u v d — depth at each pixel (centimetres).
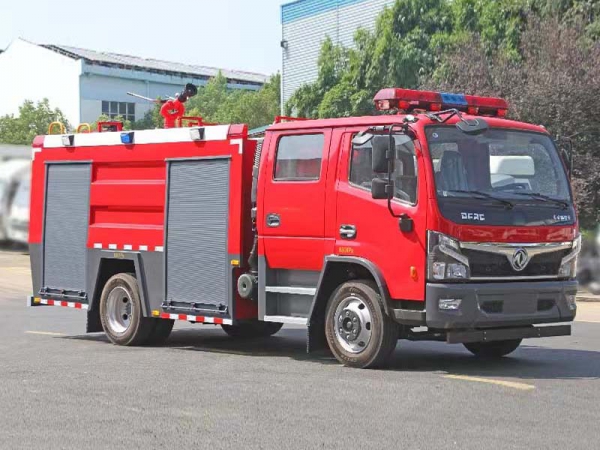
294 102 3428
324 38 4138
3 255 3038
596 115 2112
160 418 766
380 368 1017
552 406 812
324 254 1036
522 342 1279
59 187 1352
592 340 1302
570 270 1039
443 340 1016
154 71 7962
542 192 1030
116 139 1270
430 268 952
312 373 984
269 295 1093
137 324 1232
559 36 2205
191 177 1178
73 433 718
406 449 666
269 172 1089
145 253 1231
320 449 667
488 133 1010
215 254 1148
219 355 1142
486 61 2303
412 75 2900
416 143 969
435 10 2952
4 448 676
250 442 688
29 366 1039
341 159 1027
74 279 1329
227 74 8975
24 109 6831
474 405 815
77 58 7625
